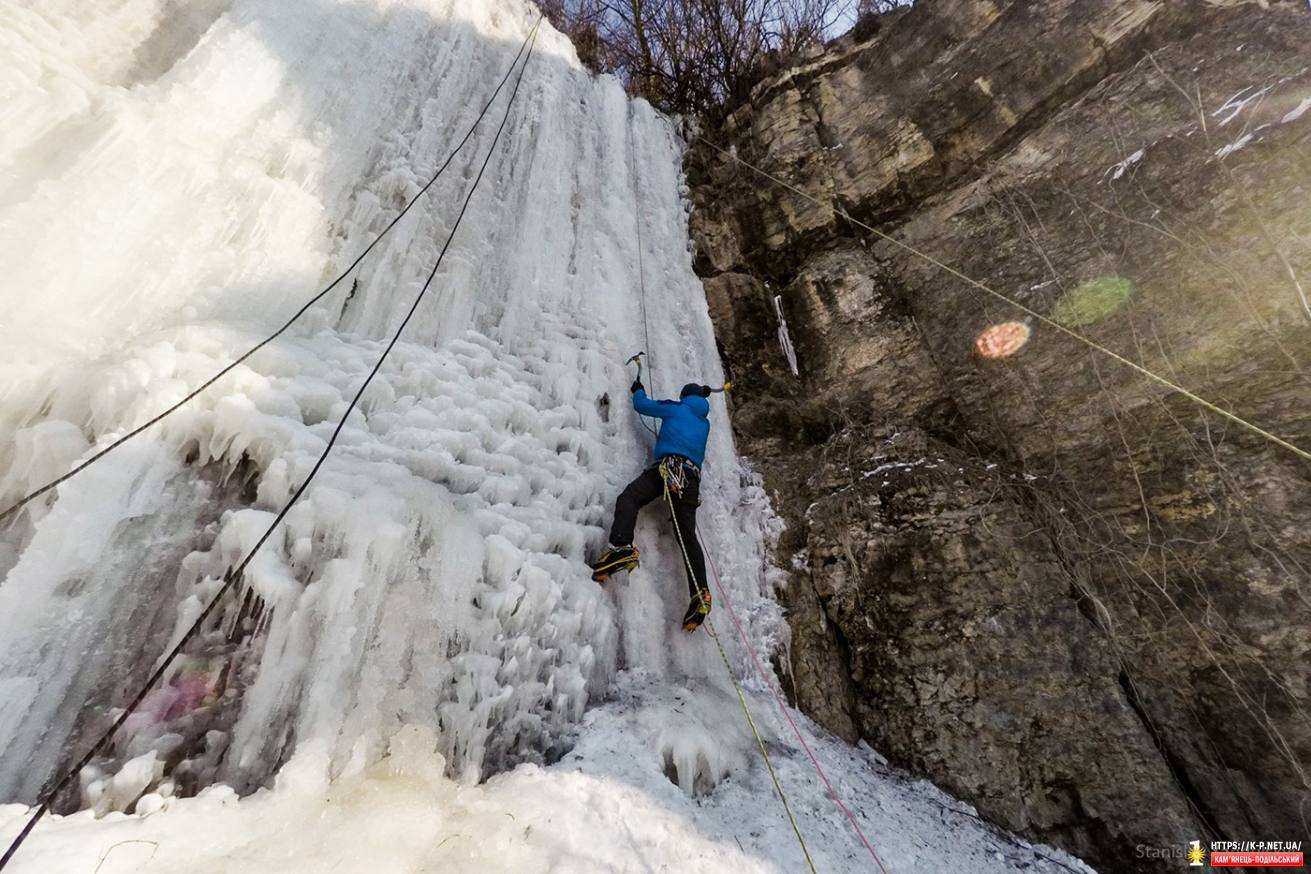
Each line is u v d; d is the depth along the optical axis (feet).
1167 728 8.61
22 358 6.00
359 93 12.14
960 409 13.03
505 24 18.57
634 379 13.28
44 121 7.30
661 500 11.47
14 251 6.42
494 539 7.65
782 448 14.29
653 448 12.59
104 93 8.01
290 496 6.62
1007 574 10.15
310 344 8.70
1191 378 10.21
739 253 19.03
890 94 18.60
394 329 10.16
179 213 8.04
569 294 13.89
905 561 10.89
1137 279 11.36
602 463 11.02
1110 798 8.11
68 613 5.26
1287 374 9.41
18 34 7.77
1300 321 9.45
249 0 11.15
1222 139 11.23
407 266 10.80
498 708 6.73
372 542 6.42
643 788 6.67
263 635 5.82
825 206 17.98
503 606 7.28
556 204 15.40
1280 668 8.17
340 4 13.02
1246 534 8.99
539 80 17.97
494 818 5.61
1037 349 12.27
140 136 7.99
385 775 5.59
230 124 9.58
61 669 5.10
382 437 8.25
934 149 16.60
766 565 12.05
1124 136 12.85
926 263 15.14
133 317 7.09
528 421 10.28
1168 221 11.30
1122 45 14.21
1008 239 13.80
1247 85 11.51
